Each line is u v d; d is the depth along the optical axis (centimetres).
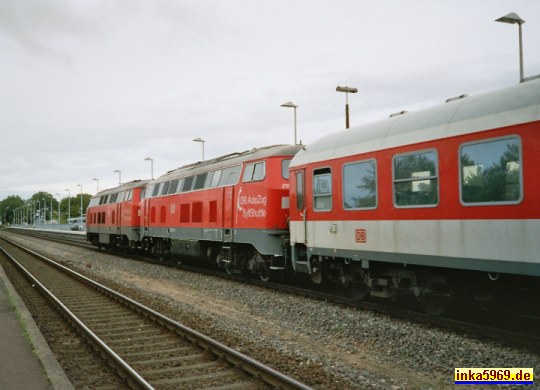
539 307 868
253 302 1231
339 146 1141
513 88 794
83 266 2383
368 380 652
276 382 608
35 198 18900
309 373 664
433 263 888
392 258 981
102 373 692
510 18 1959
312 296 1263
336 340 870
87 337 866
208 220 1822
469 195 825
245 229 1568
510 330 891
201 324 988
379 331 888
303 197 1264
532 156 729
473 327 859
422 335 848
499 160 779
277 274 1700
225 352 724
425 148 908
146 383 595
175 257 2331
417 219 924
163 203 2316
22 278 1889
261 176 1513
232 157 1770
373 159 1031
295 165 1298
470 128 826
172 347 817
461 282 925
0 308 1112
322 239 1192
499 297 929
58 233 7194
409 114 996
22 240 5497
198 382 635
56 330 970
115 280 1806
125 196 3044
